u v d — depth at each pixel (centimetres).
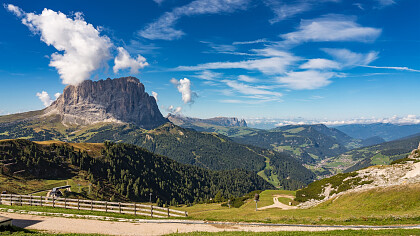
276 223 3841
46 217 3800
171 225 3622
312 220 3966
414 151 10656
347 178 9244
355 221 3844
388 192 5625
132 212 4281
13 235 2627
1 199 5125
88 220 3706
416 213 3988
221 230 3409
